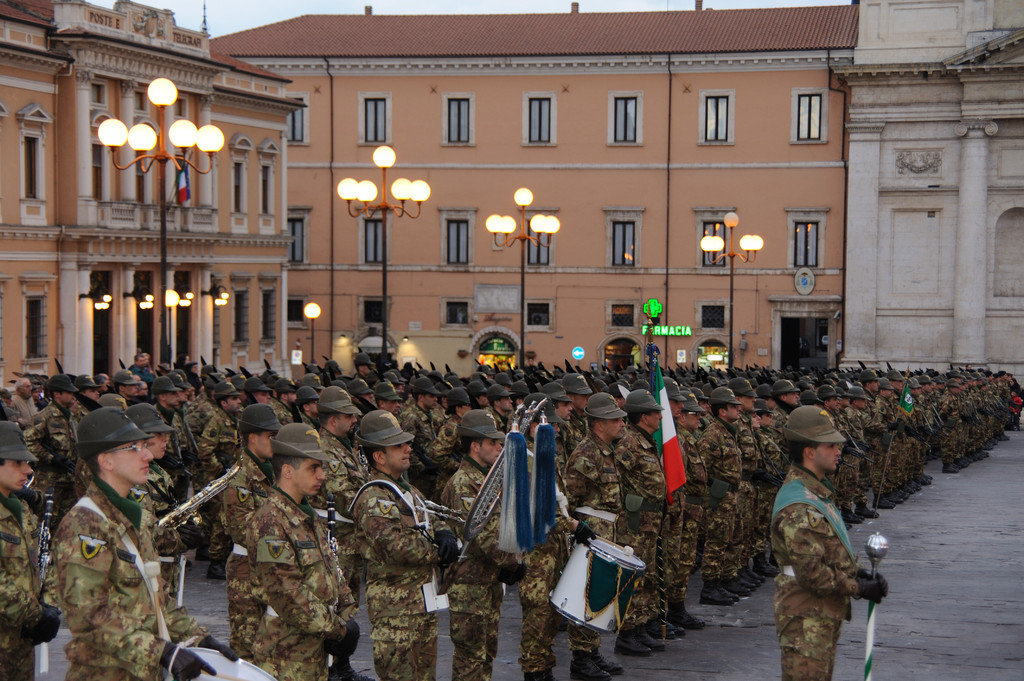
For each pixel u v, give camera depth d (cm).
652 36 5603
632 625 1269
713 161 5497
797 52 5350
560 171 5619
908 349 5431
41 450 1567
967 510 2369
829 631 888
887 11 5297
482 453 1071
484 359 5753
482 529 1003
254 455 1116
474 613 1039
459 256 5738
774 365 5500
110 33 4194
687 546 1404
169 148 4497
